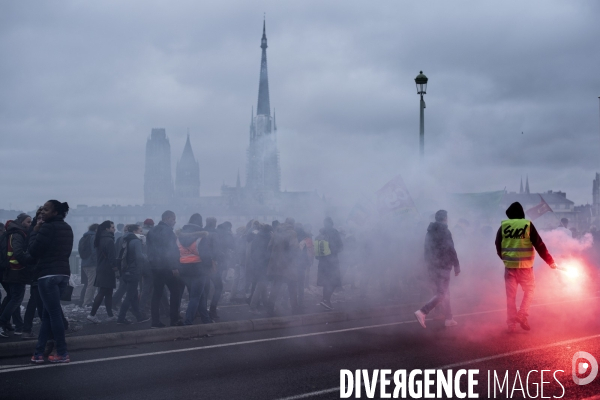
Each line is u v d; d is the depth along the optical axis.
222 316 11.38
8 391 5.86
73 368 6.89
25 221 9.66
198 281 9.83
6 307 8.87
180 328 9.05
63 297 7.31
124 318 10.52
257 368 6.80
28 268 8.77
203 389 5.88
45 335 7.25
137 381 6.23
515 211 9.33
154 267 9.68
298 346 8.20
